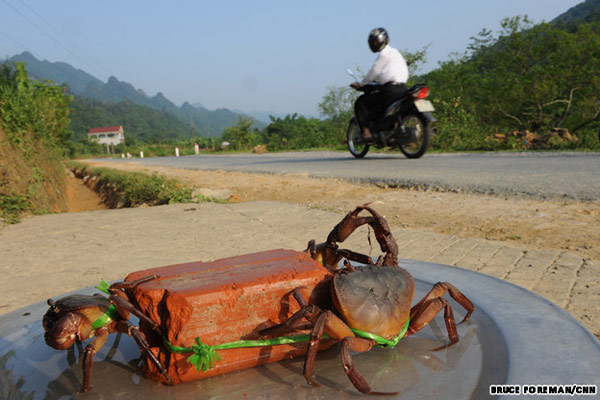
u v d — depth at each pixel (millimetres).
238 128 64375
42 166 14469
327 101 45844
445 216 6188
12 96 13398
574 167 9695
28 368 1715
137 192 14336
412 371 1554
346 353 1498
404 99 12109
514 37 34688
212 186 12445
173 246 5648
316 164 15320
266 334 1598
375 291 1682
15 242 6336
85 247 5828
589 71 28719
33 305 2559
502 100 34125
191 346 1550
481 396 1316
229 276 1709
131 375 1633
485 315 1945
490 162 11766
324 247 2094
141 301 1616
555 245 4367
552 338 1620
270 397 1447
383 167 12188
